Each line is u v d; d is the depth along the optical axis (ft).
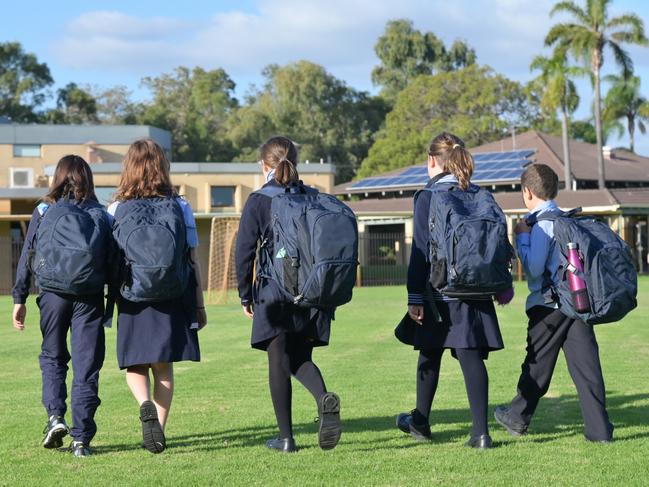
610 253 22.94
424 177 188.55
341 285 21.20
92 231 22.50
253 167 151.12
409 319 24.85
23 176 191.42
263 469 21.48
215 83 315.58
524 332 56.65
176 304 22.75
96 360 23.45
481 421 23.70
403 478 20.49
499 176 182.70
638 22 184.03
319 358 44.88
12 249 136.46
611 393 32.63
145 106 308.40
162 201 22.70
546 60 186.60
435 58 327.47
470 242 22.06
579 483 19.89
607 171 194.70
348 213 21.68
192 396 33.01
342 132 290.97
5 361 45.96
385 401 31.60
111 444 24.76
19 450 24.06
